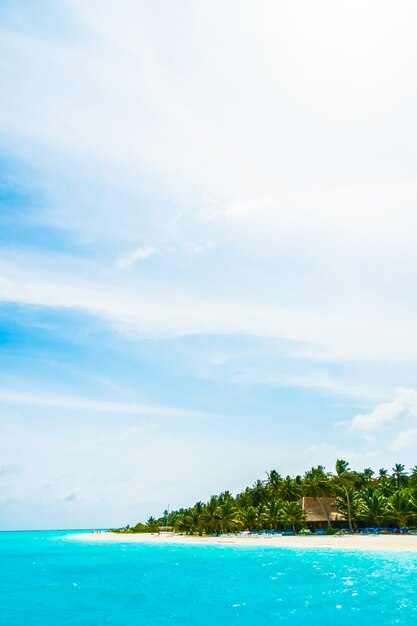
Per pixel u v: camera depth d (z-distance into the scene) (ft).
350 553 207.10
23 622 91.76
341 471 344.08
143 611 100.68
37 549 378.53
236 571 169.99
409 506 289.33
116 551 313.73
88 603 112.37
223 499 404.57
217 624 85.97
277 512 316.60
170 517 576.61
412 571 150.71
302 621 85.71
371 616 87.92
